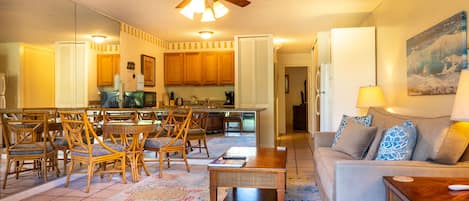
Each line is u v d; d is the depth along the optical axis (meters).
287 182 3.72
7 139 3.41
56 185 3.63
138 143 4.10
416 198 1.57
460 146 2.09
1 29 3.65
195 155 4.88
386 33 4.38
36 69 4.13
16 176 3.66
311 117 8.78
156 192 3.35
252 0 4.41
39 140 3.73
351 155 3.03
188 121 4.32
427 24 3.15
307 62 9.19
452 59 2.67
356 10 4.96
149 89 6.90
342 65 4.87
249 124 4.86
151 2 4.48
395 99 4.04
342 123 3.58
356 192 2.03
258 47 6.65
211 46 7.67
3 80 3.65
